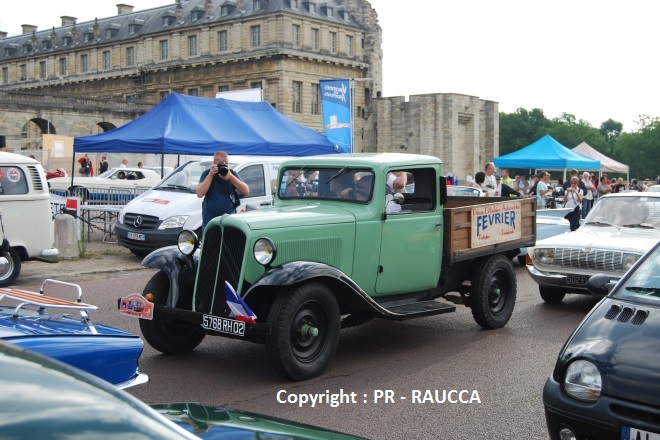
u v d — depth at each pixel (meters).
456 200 10.68
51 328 4.67
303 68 75.62
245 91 27.20
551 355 8.09
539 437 5.61
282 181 8.62
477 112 83.19
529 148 35.69
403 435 5.63
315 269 6.82
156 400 6.39
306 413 6.11
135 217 15.04
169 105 19.44
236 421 3.25
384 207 7.93
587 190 25.66
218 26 76.88
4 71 99.19
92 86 88.06
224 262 7.07
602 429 4.34
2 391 2.41
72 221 15.27
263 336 6.83
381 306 8.01
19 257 12.16
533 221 10.06
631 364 4.40
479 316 9.21
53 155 40.62
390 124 82.75
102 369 4.52
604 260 10.12
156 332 7.75
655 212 11.16
